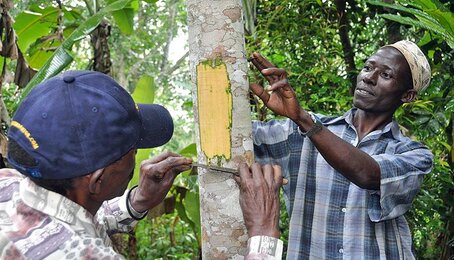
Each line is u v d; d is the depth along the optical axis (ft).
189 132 43.57
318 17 16.83
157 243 22.62
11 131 4.99
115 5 12.19
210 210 6.51
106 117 4.93
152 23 44.73
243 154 6.46
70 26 15.84
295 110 7.02
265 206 5.83
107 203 7.10
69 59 11.46
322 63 16.34
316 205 8.35
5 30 12.32
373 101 8.43
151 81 14.01
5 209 4.92
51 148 4.81
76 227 4.88
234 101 6.44
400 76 8.39
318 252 8.27
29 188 4.93
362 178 7.45
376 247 8.13
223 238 6.46
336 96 14.83
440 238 16.61
